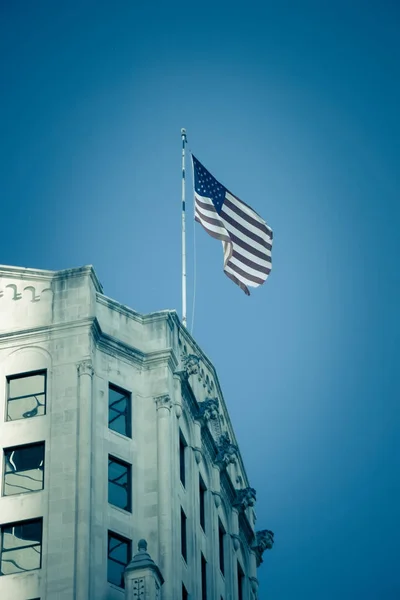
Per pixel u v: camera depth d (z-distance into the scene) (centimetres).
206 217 9475
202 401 9288
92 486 8075
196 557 8544
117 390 8562
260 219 9594
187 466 8788
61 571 7775
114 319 8769
